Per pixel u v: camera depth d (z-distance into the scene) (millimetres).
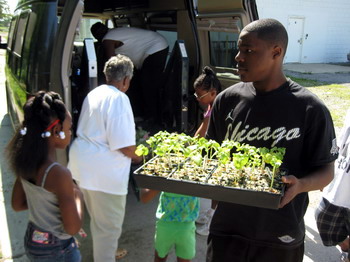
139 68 4523
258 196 1457
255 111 1649
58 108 1783
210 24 4074
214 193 1539
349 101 8828
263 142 1643
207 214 3264
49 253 1880
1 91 9289
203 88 2939
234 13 3648
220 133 1852
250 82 1669
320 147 1552
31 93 3109
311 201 3963
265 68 1559
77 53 4773
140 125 4547
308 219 3598
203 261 2885
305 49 16812
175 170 1717
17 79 4008
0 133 5875
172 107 4039
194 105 4312
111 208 2414
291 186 1461
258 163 1621
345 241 2820
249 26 1567
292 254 1693
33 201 1836
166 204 2256
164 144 1779
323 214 2670
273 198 1430
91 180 2352
